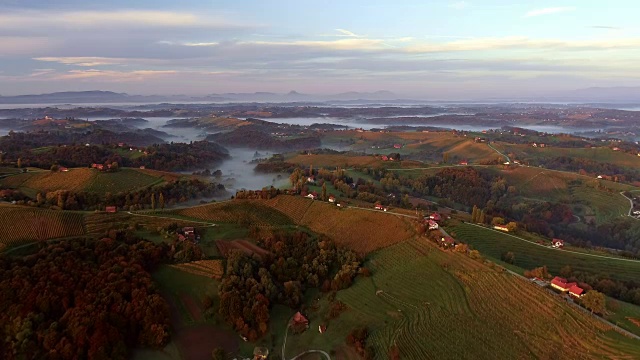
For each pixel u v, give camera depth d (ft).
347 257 524.52
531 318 360.89
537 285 400.06
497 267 441.27
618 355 308.60
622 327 339.77
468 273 442.91
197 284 458.50
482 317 377.50
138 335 378.94
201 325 411.13
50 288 390.63
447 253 489.67
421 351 352.90
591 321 341.82
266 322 415.64
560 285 393.29
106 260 449.06
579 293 378.32
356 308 435.94
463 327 369.30
